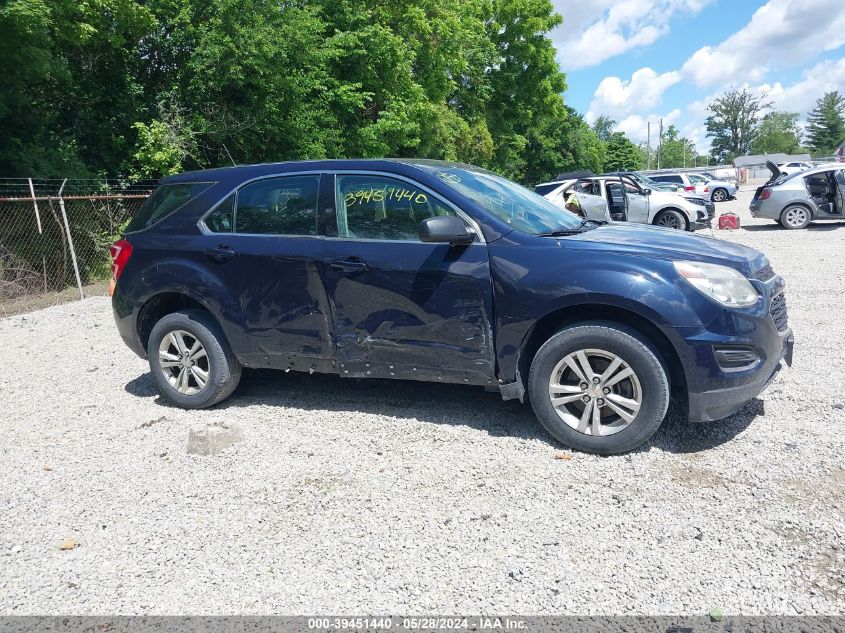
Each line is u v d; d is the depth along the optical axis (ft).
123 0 42.68
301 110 53.47
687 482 11.21
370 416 14.89
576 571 8.98
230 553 9.76
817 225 53.72
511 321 12.57
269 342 14.82
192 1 48.78
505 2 109.40
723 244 13.43
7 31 36.76
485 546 9.65
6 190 39.52
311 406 15.76
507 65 113.50
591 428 12.34
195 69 47.65
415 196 13.66
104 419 15.71
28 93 44.37
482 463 12.28
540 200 15.80
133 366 20.68
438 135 82.02
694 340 11.51
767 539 9.45
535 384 12.67
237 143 53.36
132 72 50.93
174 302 16.69
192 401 15.84
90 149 48.37
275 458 12.91
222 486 11.85
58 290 39.60
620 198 50.49
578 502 10.75
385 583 8.91
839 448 12.12
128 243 16.29
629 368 11.91
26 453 13.82
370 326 13.79
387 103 62.69
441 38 76.38
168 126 47.37
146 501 11.44
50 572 9.48
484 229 13.00
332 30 59.62
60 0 38.91
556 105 117.91
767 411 14.12
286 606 8.52
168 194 16.31
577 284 12.00
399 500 11.07
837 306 24.00
